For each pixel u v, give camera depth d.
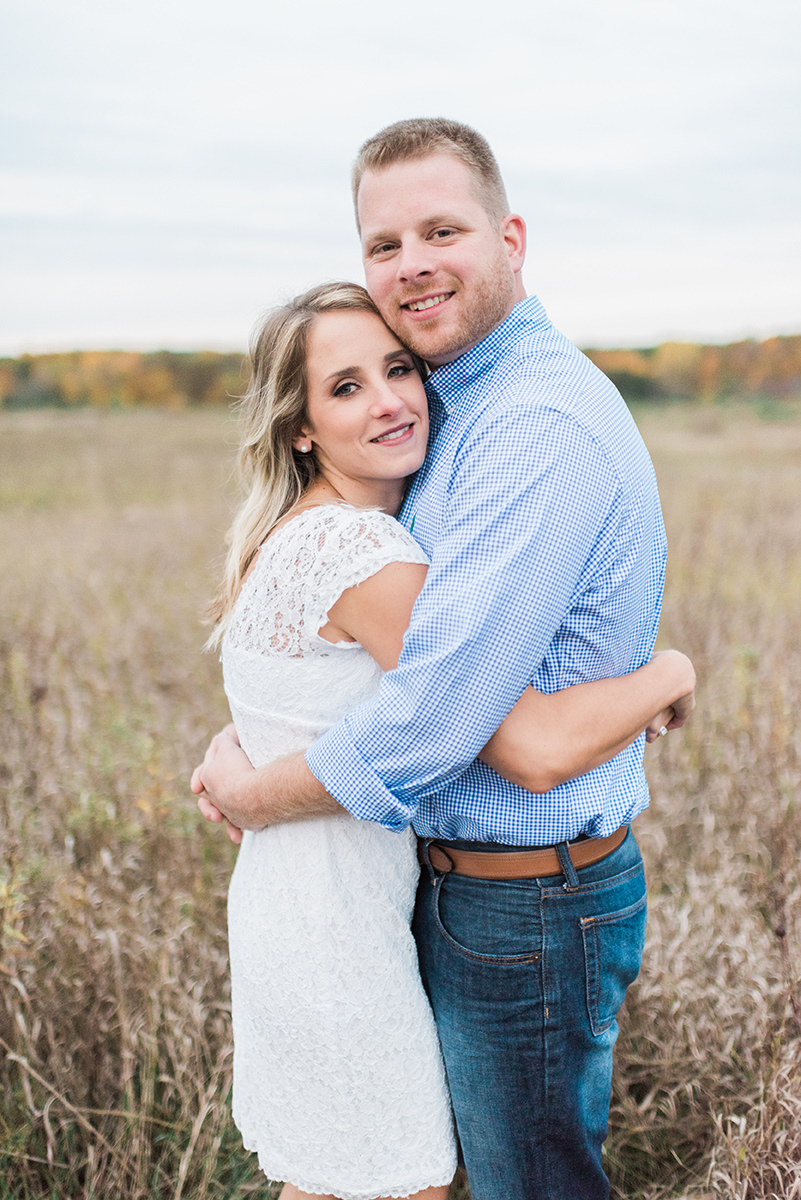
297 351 1.96
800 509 9.71
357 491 2.06
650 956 2.66
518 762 1.70
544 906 1.82
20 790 3.81
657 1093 2.53
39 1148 2.46
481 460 1.69
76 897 2.82
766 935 2.70
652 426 22.22
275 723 1.93
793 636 5.35
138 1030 2.50
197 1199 2.27
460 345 1.91
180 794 3.82
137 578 7.85
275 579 1.88
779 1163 2.09
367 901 1.89
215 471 16.64
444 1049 1.95
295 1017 1.90
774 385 27.30
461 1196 2.40
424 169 1.86
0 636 5.98
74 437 22.12
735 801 3.60
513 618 1.61
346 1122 1.90
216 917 2.98
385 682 1.69
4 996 2.61
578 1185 1.92
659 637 5.42
